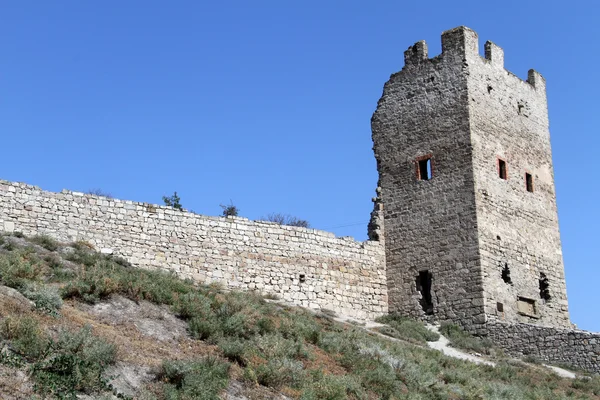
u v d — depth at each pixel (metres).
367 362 26.16
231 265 37.72
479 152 42.12
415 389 25.58
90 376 17.67
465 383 29.08
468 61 43.28
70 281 24.95
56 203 34.09
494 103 44.19
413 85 44.66
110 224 35.09
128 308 24.36
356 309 40.91
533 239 44.12
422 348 34.50
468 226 40.78
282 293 38.78
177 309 25.28
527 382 32.72
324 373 23.52
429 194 42.47
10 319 18.86
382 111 45.44
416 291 41.59
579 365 36.44
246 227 38.72
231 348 22.59
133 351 20.53
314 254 40.38
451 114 42.84
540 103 47.94
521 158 45.09
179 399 18.31
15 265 24.64
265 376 21.28
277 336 25.17
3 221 32.66
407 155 43.84
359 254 42.00
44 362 17.83
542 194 45.97
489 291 39.97
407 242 42.53
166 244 36.25
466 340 38.03
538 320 42.62
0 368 17.00
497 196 42.47
